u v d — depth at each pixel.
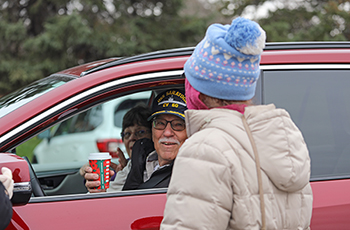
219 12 16.98
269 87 2.07
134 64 2.05
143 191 1.92
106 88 1.97
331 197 1.96
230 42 1.39
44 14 15.92
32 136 1.89
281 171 1.33
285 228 1.38
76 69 2.45
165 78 2.03
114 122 6.15
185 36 16.44
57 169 3.31
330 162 2.05
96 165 2.19
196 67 1.46
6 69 14.47
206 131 1.39
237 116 1.43
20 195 1.61
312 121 2.08
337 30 15.23
